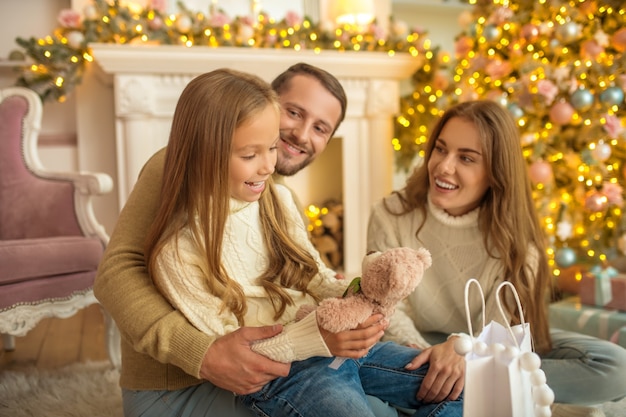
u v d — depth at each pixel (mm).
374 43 2928
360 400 952
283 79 1465
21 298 1645
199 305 955
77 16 2562
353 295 925
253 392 918
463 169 1363
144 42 2613
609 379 1340
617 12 2262
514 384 817
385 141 3033
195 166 950
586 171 2256
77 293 1799
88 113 2789
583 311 1941
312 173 3127
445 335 1519
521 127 2330
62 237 1846
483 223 1409
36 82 2547
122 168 2666
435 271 1480
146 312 932
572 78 2215
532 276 1415
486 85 2529
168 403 1028
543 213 2271
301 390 954
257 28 2756
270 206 1129
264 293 1047
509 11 2406
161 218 965
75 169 2830
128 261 995
